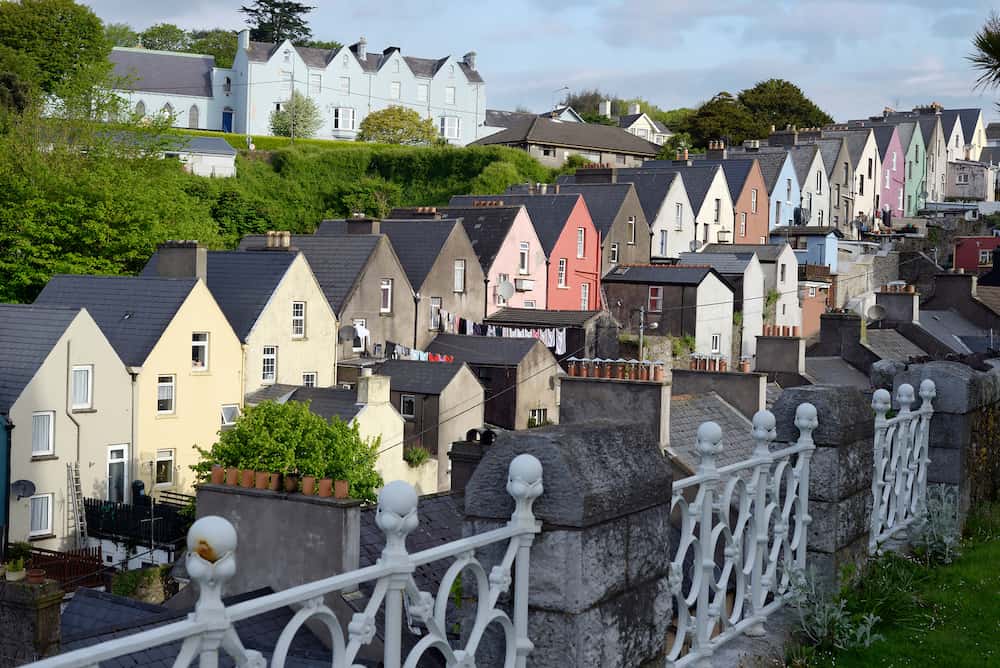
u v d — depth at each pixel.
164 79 98.75
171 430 37.69
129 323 38.28
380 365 43.69
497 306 54.56
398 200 82.25
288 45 99.69
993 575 7.67
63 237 49.41
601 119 125.12
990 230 80.88
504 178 82.19
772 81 118.25
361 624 3.52
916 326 46.38
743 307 58.47
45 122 57.84
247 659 3.16
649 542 4.64
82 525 33.94
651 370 19.97
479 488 4.27
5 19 77.12
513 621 4.17
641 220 65.00
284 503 13.15
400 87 105.94
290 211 78.25
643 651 4.59
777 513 6.55
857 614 6.54
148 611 13.81
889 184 96.69
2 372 33.78
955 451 9.09
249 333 40.66
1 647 14.64
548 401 47.53
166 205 54.19
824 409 6.89
